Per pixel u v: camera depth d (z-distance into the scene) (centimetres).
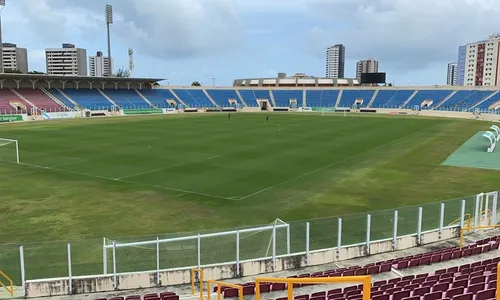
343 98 13125
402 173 3416
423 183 3069
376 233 1722
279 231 1598
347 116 10144
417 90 12506
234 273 1486
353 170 3531
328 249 1598
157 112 11162
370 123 8019
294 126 7344
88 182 3089
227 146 4822
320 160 3975
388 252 1689
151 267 1494
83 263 1541
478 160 4003
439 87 12250
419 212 1750
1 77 9206
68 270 1464
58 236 2023
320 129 6819
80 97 10538
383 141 5350
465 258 1527
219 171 3469
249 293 1295
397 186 2978
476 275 1180
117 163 3788
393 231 1703
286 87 14038
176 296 1157
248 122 8188
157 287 1437
